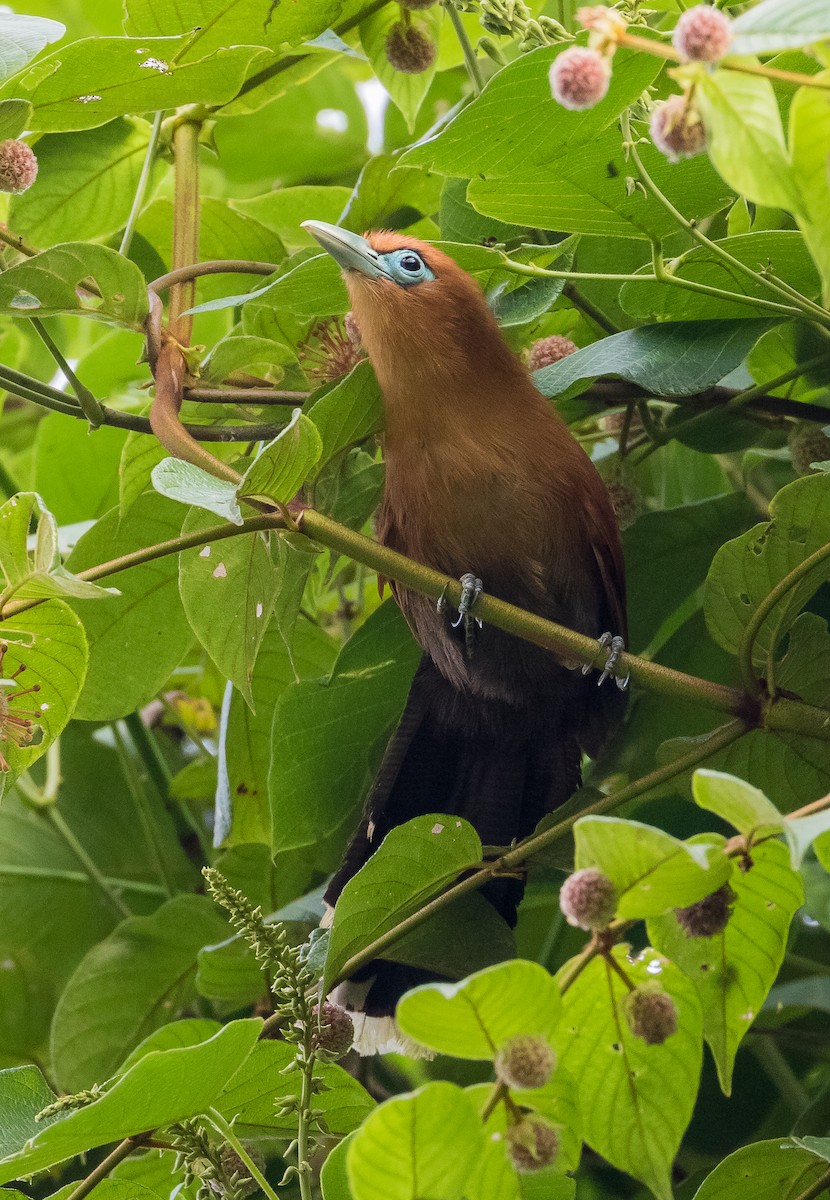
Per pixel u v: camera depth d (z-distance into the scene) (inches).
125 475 357.1
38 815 434.9
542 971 166.6
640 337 321.4
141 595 369.1
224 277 411.8
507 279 351.6
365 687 362.9
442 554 346.0
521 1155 174.9
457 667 354.0
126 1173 282.0
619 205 284.7
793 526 273.4
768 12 153.3
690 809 342.6
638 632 381.4
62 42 518.6
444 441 337.1
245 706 382.9
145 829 432.8
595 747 364.8
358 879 268.1
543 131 262.1
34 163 285.6
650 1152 199.9
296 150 512.4
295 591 320.5
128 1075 213.3
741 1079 366.6
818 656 285.3
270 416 362.3
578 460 348.8
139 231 404.2
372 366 323.6
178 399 323.6
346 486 354.6
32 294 307.4
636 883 177.9
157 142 359.3
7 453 524.1
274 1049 259.3
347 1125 272.8
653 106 262.2
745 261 295.6
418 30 373.1
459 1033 170.9
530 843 273.6
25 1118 255.9
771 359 357.7
